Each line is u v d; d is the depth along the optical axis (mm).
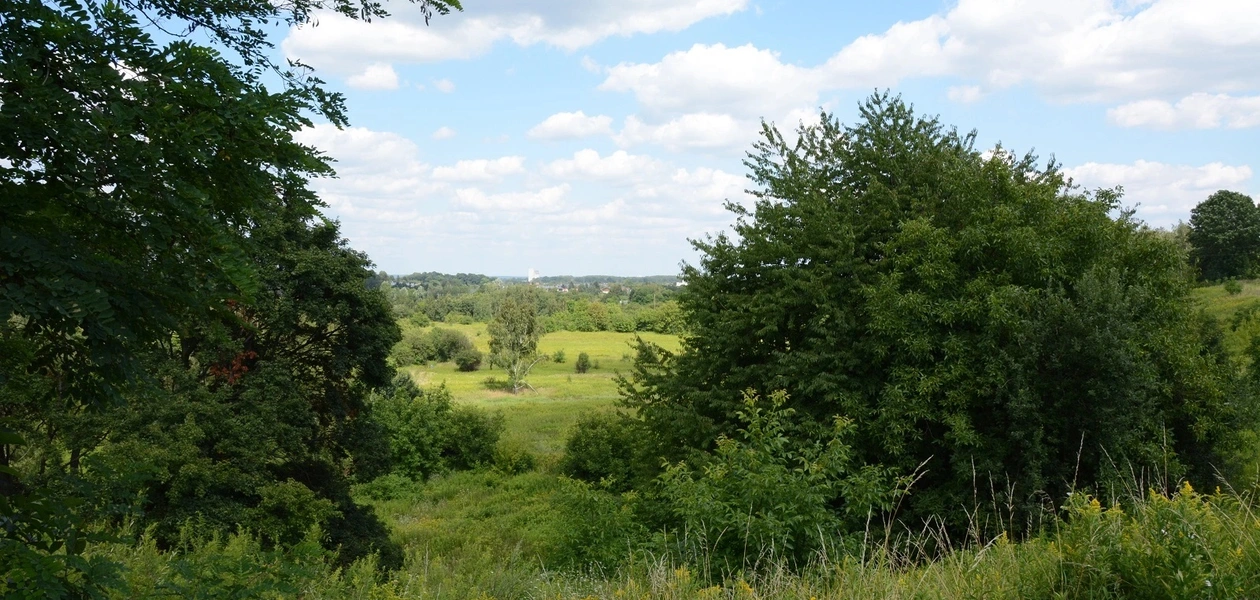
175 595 4066
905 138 19641
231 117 3113
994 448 13703
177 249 3186
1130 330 12453
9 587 2732
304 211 3848
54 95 2678
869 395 16047
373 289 20859
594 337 123000
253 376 17766
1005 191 17125
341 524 18859
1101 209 16953
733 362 18875
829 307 16719
